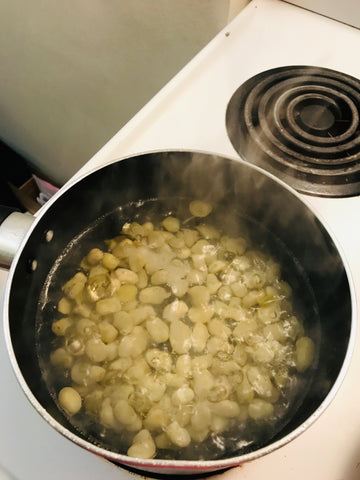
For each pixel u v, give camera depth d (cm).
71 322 27
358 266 27
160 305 28
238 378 25
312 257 28
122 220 31
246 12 40
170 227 31
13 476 23
